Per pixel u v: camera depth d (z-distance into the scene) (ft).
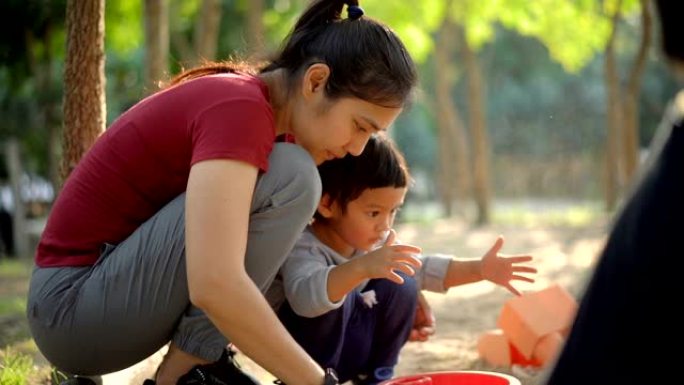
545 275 30.50
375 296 14.44
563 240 45.21
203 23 42.55
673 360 7.81
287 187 12.10
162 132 12.19
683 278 7.75
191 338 12.57
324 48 12.36
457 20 61.36
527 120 120.16
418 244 44.96
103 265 12.32
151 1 31.42
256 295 11.19
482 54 115.96
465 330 21.31
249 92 11.94
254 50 14.47
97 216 12.52
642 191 8.12
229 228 11.18
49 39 51.57
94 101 17.13
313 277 13.32
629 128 53.52
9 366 16.38
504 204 108.68
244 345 11.30
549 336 16.81
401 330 14.70
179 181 12.35
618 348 8.00
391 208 14.40
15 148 52.01
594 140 117.08
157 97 12.57
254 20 51.42
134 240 12.17
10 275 36.45
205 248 11.11
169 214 12.06
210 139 11.52
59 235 12.68
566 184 116.98
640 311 7.91
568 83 118.42
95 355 12.60
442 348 19.16
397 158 14.43
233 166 11.38
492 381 13.21
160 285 12.05
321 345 14.06
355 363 14.60
